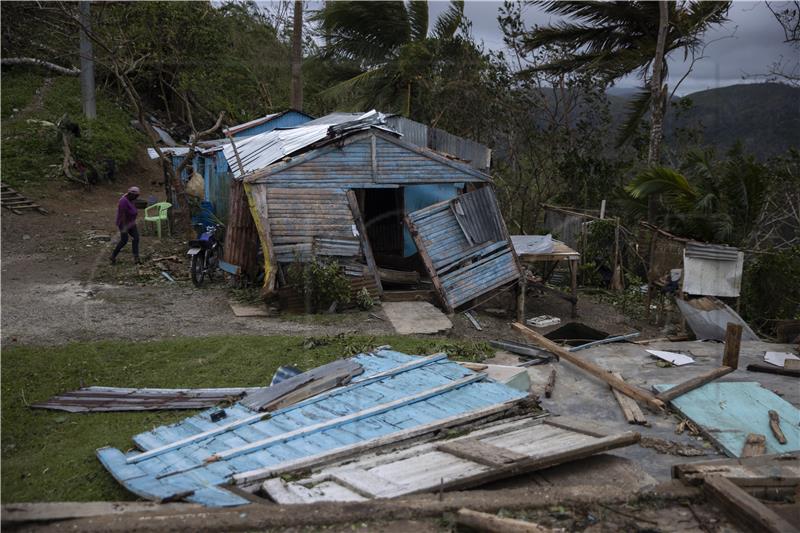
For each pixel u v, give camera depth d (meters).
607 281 16.05
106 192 21.89
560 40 20.44
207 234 13.21
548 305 13.95
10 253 14.31
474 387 7.20
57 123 23.02
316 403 6.71
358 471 5.23
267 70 30.33
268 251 11.27
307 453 5.54
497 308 13.23
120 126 25.89
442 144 18.38
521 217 20.34
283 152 12.28
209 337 9.30
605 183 19.72
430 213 12.39
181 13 19.64
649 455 6.14
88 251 14.90
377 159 12.36
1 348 8.40
